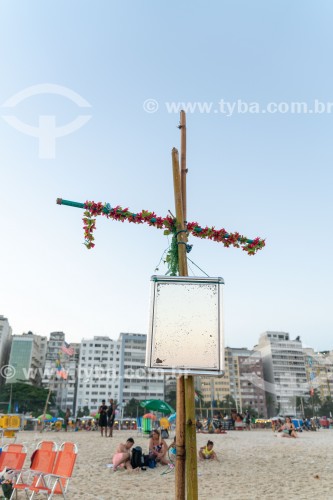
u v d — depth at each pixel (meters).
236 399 119.56
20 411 89.81
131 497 6.50
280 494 6.76
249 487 7.41
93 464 9.66
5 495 5.85
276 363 125.38
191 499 3.27
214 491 7.08
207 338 3.36
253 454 12.13
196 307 3.47
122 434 20.23
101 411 17.41
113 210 4.27
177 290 3.54
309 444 15.49
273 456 11.66
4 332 119.56
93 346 116.31
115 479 8.06
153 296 3.52
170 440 16.69
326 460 10.80
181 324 3.41
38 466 6.14
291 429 20.58
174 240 4.29
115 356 116.06
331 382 108.25
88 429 33.41
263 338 132.38
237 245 4.72
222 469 9.49
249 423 34.31
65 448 6.49
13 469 6.09
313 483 7.71
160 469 9.17
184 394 3.52
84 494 6.64
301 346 130.12
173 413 18.67
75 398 112.38
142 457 9.25
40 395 92.38
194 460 3.37
